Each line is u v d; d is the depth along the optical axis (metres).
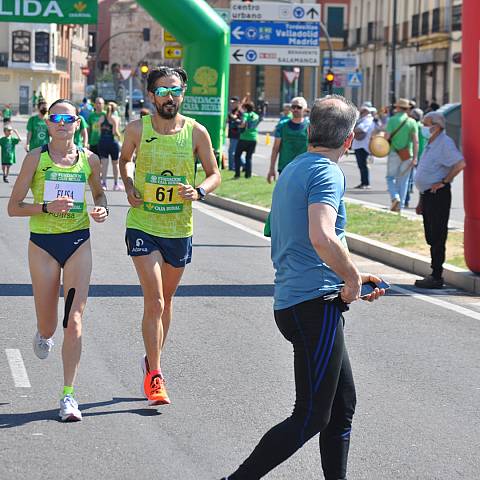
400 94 89.88
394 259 20.20
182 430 9.56
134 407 10.26
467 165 17.75
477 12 17.50
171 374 11.51
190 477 8.37
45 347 10.67
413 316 15.15
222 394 10.76
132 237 10.40
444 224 17.50
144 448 9.04
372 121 38.16
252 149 38.66
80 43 158.50
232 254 21.00
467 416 10.24
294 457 8.89
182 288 16.88
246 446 9.14
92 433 9.41
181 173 10.45
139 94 126.00
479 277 17.52
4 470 8.41
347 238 22.52
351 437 9.50
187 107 38.69
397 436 9.55
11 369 11.52
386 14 93.31
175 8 36.59
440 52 78.38
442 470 8.68
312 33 62.22
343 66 70.38
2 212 27.31
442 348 13.14
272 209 7.56
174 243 10.47
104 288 16.64
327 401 7.26
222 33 37.75
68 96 144.75
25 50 124.69
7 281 17.05
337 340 7.29
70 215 10.09
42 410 10.07
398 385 11.34
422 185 17.45
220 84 38.44
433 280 17.64
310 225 7.16
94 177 10.38
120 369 11.70
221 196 31.84
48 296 10.23
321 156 7.41
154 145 10.36
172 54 46.16
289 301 7.33
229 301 15.89
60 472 8.40
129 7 184.62
